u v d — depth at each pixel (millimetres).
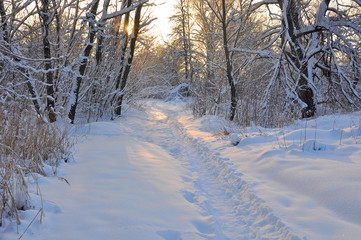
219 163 5465
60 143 5199
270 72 13422
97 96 11742
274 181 4188
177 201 3496
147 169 4809
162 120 13289
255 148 5996
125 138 7934
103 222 2717
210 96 14172
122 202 3250
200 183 4449
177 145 7449
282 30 10773
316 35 11430
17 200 2809
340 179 3586
